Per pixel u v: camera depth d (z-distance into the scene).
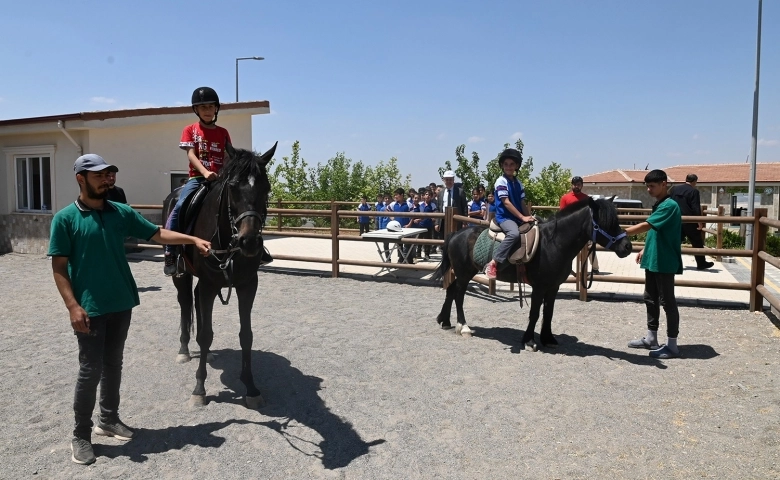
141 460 3.86
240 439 4.16
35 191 15.28
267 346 6.47
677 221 5.88
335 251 10.96
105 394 4.08
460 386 5.24
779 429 4.23
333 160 26.97
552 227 6.13
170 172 15.70
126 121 14.15
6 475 3.66
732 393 4.98
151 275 11.29
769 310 7.82
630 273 11.02
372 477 3.66
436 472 3.72
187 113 15.59
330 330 7.16
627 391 5.08
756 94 17.77
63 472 3.71
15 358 6.05
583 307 8.32
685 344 6.50
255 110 17.45
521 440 4.16
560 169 23.42
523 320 7.69
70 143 14.12
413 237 11.77
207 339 4.75
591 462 3.83
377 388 5.18
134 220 4.00
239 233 4.01
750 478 3.57
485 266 6.50
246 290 4.68
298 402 4.85
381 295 9.42
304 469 3.75
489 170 22.53
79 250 3.69
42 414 4.59
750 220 7.71
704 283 8.01
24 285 10.33
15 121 14.23
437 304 8.72
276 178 25.81
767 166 36.06
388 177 27.48
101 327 3.78
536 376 5.49
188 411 4.65
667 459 3.84
